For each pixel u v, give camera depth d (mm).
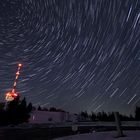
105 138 13398
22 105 53469
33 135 21656
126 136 13273
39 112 60562
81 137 15461
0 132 24406
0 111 46875
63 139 15516
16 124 47219
